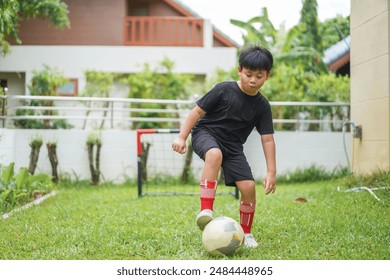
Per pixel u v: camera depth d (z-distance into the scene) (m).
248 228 3.70
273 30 14.18
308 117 10.04
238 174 3.56
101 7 13.20
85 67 12.32
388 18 6.45
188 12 14.10
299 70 11.44
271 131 3.78
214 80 11.46
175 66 12.56
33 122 9.09
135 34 13.61
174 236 3.94
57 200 6.26
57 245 3.74
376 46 6.75
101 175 8.61
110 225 4.44
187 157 8.56
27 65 11.91
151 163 8.68
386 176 6.20
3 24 6.47
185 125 3.64
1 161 7.46
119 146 8.69
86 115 11.02
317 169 8.88
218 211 5.29
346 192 6.19
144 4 14.43
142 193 6.93
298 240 3.79
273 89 10.32
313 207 5.39
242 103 3.59
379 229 4.11
